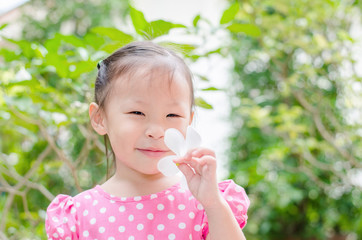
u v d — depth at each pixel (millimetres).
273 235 3598
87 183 2562
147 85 963
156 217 1001
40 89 1587
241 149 3746
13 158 2549
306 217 3551
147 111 964
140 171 980
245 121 3609
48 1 3359
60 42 1567
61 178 2623
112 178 1092
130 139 967
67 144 2477
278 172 3340
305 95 3107
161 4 3934
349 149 2844
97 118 1085
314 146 2713
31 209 2557
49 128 2059
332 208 3357
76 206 1042
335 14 2682
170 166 910
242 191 1053
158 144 961
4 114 1829
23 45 1610
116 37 1433
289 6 2510
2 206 2410
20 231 2072
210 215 904
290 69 3256
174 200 1026
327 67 2932
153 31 1416
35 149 2527
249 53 3418
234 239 897
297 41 2477
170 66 988
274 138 3418
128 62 1003
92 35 1635
